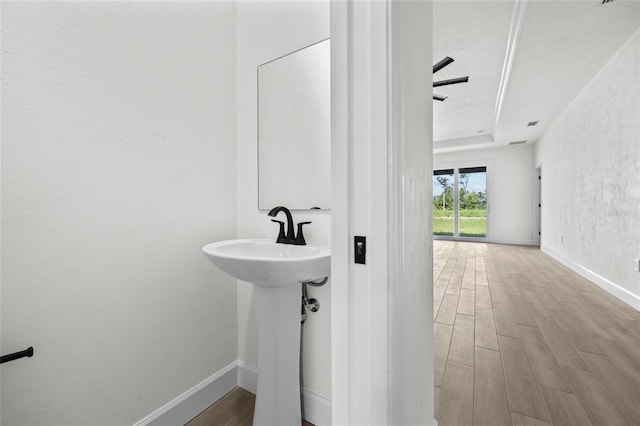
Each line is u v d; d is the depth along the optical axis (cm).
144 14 119
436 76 355
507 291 321
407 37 64
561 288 331
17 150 86
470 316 250
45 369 92
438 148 705
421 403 84
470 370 170
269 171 148
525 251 587
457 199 759
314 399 133
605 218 328
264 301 117
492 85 383
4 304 84
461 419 132
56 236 94
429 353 100
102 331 106
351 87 57
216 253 98
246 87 157
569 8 219
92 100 103
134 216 115
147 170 120
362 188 56
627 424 128
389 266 54
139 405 117
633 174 273
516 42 264
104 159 106
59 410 95
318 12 134
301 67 138
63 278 96
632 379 160
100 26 105
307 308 132
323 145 132
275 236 146
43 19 91
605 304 278
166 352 126
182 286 132
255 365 152
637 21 237
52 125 93
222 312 151
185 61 134
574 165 415
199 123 140
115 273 109
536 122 508
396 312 55
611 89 304
